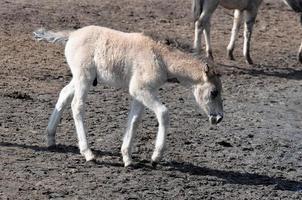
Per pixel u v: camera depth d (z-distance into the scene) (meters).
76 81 24.58
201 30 40.25
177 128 29.73
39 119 29.39
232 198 22.91
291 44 46.84
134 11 49.41
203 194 23.05
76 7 48.72
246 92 36.50
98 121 29.80
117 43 24.05
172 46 23.92
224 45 45.06
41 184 22.83
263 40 47.28
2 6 47.22
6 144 26.22
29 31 42.91
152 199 22.33
